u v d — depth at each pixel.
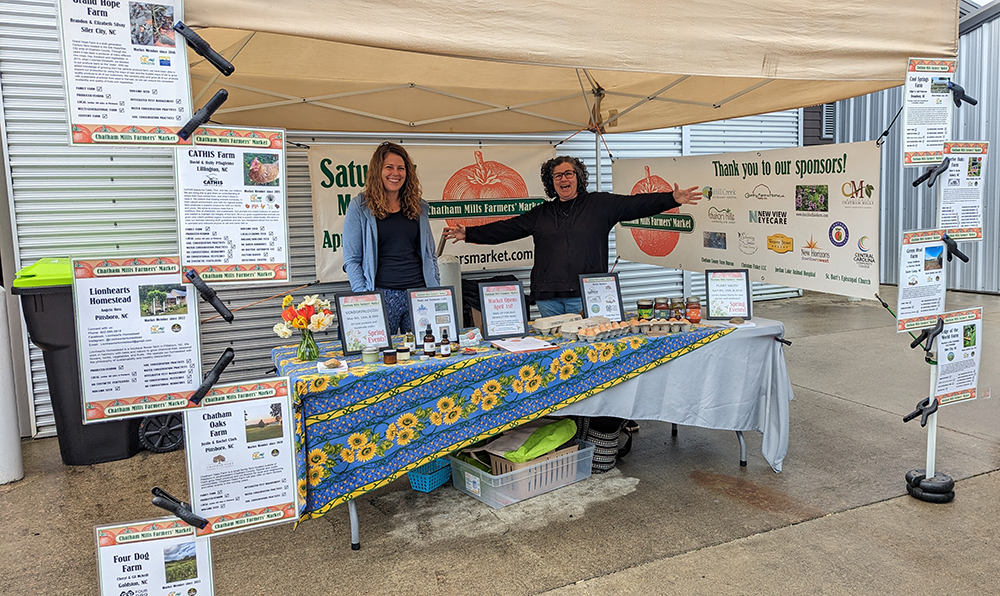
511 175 5.91
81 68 1.76
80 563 2.97
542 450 3.43
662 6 2.59
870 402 4.93
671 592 2.58
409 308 3.28
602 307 3.71
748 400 3.72
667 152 7.21
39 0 4.49
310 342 3.12
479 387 3.09
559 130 5.62
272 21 2.00
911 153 3.18
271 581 2.76
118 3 1.79
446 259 5.23
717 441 4.30
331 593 2.66
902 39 3.04
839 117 10.52
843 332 7.21
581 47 2.47
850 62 2.95
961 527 3.03
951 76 3.20
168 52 1.85
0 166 4.61
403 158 3.70
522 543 3.00
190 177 1.90
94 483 3.92
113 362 1.85
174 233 5.03
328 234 5.47
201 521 1.97
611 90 5.15
